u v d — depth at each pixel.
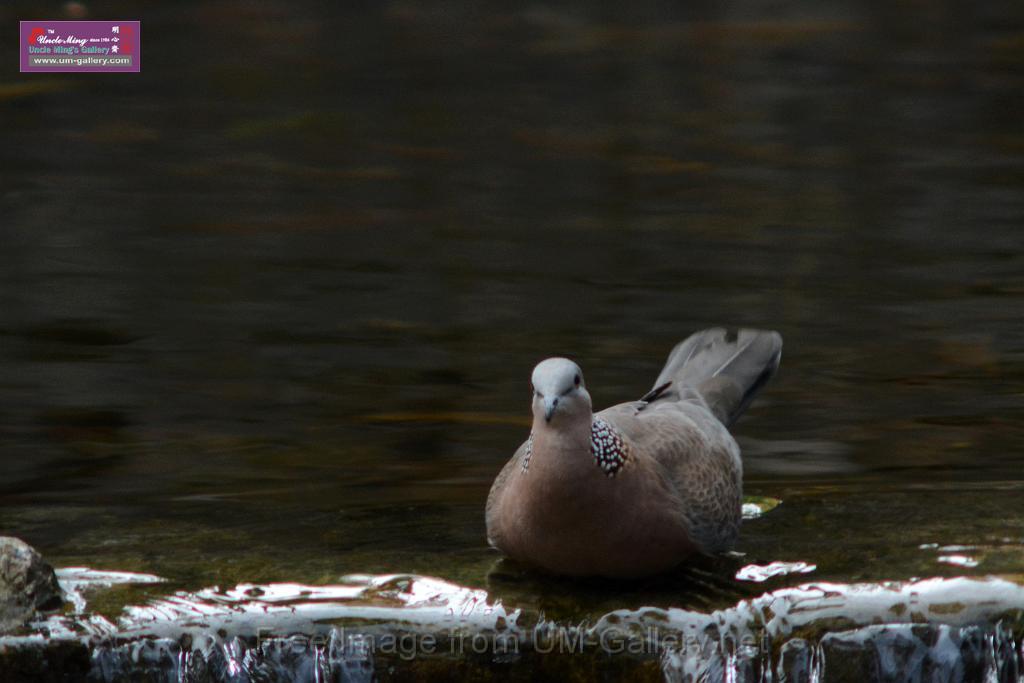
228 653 7.36
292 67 26.95
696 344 10.30
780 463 10.39
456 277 15.53
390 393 12.11
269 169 20.28
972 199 18.38
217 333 13.69
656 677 7.28
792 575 7.81
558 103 24.41
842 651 7.38
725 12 32.66
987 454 10.52
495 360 12.94
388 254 16.39
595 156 21.03
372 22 31.39
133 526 8.92
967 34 29.69
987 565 7.89
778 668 7.34
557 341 13.45
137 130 22.31
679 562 7.89
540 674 7.36
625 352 13.12
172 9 31.67
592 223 17.66
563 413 7.05
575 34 30.31
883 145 21.39
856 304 14.42
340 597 7.57
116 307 14.42
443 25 31.23
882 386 12.20
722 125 22.86
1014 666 7.49
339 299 14.75
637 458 7.50
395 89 25.39
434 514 9.14
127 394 12.06
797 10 32.69
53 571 7.66
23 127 22.31
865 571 7.81
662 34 30.30
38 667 7.30
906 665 7.41
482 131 22.64
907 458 10.44
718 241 16.80
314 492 9.75
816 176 19.75
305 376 12.55
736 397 9.74
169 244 16.70
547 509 7.25
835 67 26.89
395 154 21.20
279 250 16.53
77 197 18.64
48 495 9.69
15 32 28.14
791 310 14.26
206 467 10.34
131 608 7.48
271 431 11.18
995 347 13.10
